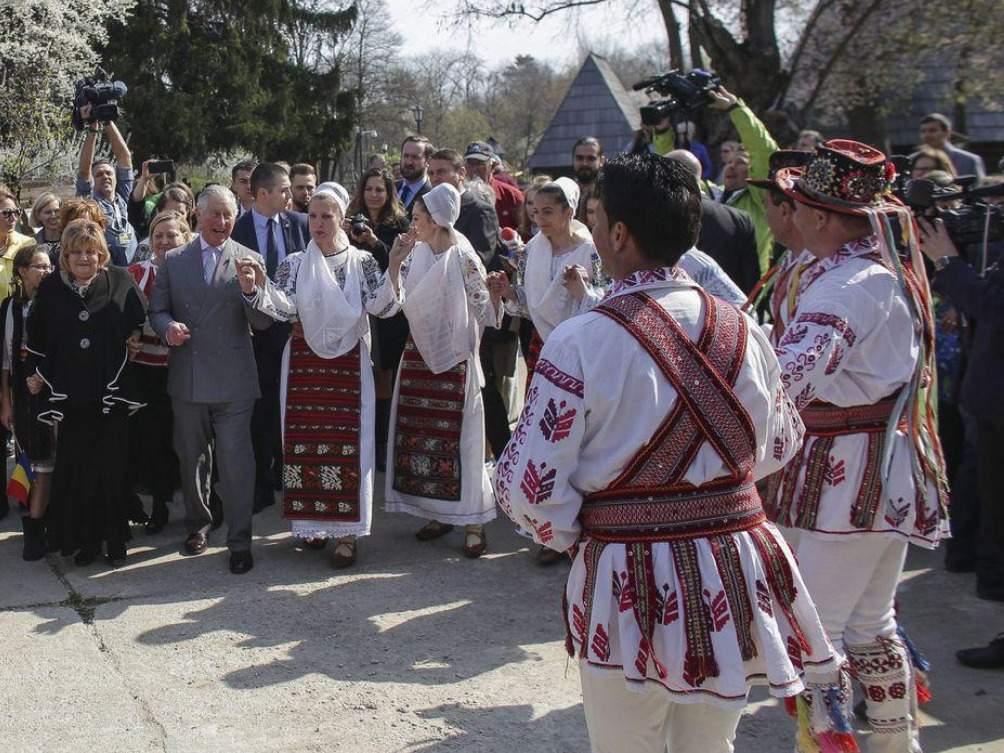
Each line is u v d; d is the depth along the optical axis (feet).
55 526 16.01
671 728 7.47
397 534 17.92
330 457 16.07
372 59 125.90
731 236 16.76
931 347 9.66
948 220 11.83
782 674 6.68
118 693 12.12
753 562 6.79
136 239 22.22
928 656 13.00
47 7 44.52
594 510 6.93
